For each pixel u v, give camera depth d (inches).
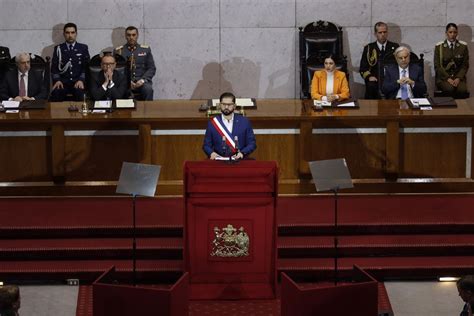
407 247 875.4
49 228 886.4
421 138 992.9
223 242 802.8
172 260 870.4
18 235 886.4
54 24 1291.8
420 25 1298.0
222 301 808.3
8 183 984.3
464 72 1236.5
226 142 896.3
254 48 1302.9
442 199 973.2
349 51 1301.7
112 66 1093.1
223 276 810.2
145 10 1291.8
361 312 698.2
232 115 908.6
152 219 909.8
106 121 973.8
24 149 982.4
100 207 948.6
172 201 967.0
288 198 977.5
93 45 1295.5
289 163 992.2
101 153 984.3
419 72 1124.5
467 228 900.0
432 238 890.1
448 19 1298.0
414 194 992.2
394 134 985.5
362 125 984.3
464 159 997.8
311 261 868.6
